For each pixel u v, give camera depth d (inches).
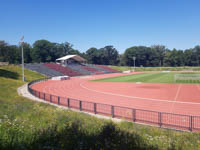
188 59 5024.6
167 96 904.9
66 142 171.9
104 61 5812.0
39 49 4175.7
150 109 644.1
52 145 166.4
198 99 814.5
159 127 420.5
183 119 506.0
